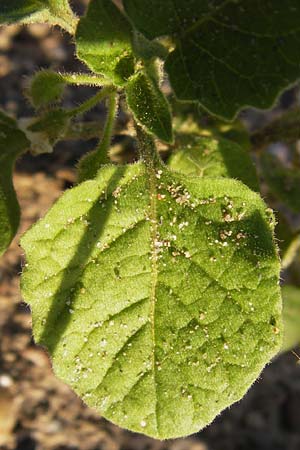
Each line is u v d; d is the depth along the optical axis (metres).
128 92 0.19
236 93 0.20
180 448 0.30
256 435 0.31
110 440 0.29
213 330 0.19
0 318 0.30
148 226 0.19
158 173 0.19
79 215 0.19
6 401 0.29
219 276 0.19
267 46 0.20
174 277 0.19
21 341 0.30
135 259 0.19
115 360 0.19
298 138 0.24
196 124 0.24
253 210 0.19
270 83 0.20
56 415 0.29
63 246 0.19
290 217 0.34
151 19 0.20
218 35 0.20
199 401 0.18
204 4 0.20
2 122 0.20
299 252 0.26
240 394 0.18
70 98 0.32
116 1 0.30
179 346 0.19
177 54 0.20
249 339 0.18
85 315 0.19
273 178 0.25
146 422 0.19
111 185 0.19
